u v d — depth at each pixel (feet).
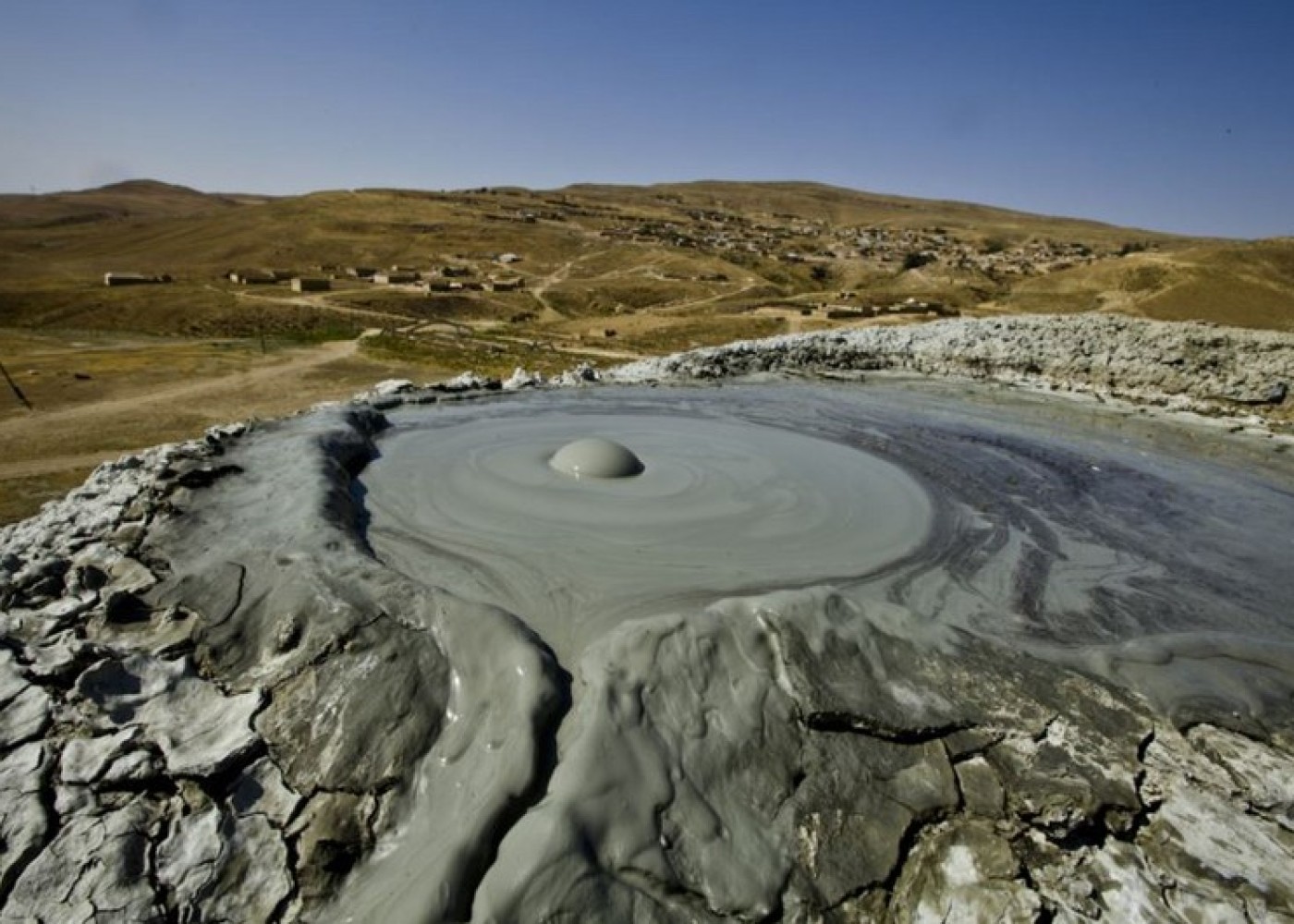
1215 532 20.54
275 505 17.54
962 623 15.07
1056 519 21.03
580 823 9.70
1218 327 36.65
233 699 12.32
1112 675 13.03
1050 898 9.78
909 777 11.10
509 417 29.19
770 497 21.25
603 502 20.08
